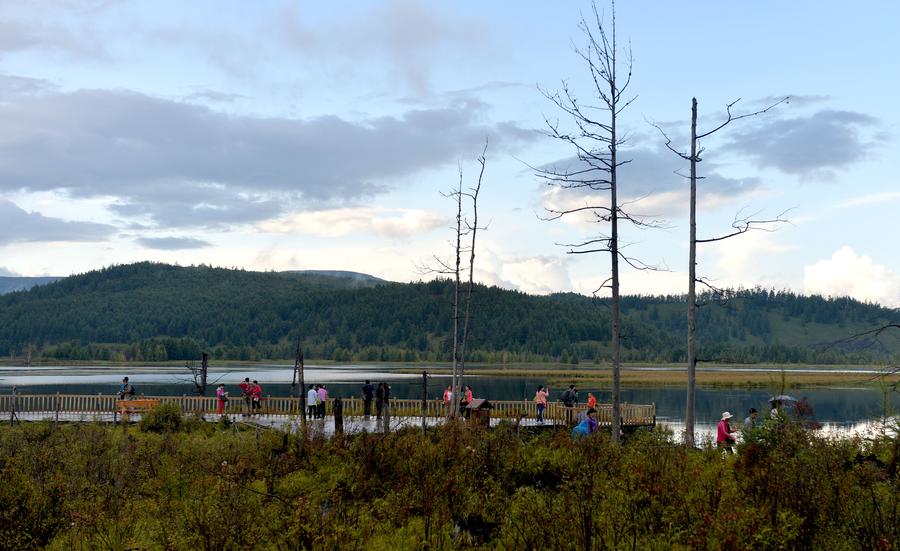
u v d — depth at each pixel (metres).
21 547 13.54
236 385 97.31
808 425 15.70
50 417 34.69
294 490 15.51
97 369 171.38
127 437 27.25
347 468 16.84
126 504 15.91
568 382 112.50
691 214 25.67
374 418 34.06
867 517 11.02
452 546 12.17
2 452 21.09
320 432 19.70
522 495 14.13
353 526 12.78
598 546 10.69
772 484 11.73
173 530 12.67
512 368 182.62
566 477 14.04
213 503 13.45
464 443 17.55
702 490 12.38
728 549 9.77
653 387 101.69
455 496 14.17
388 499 14.37
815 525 10.80
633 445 18.86
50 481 16.55
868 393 89.62
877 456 15.83
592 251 24.50
